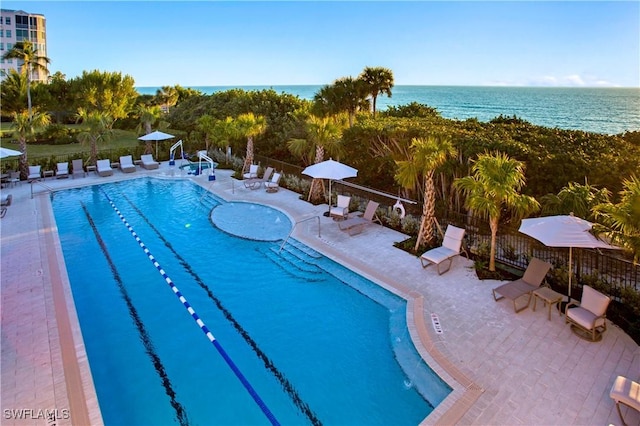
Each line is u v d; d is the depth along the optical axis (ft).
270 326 29.01
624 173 37.91
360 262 38.11
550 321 27.99
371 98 82.64
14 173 71.26
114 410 21.21
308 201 58.75
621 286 30.19
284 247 42.78
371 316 30.19
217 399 22.04
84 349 25.35
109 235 46.91
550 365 23.45
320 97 75.92
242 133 74.49
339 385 23.04
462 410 20.18
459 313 29.12
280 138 88.33
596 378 22.33
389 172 61.16
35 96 131.03
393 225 47.29
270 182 66.18
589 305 26.13
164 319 29.89
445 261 38.34
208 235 46.75
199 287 34.78
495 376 22.61
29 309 29.99
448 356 24.36
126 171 78.18
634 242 23.81
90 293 33.60
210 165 79.56
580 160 40.50
